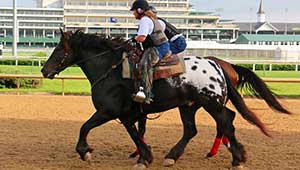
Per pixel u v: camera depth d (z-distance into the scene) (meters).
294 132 12.00
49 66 8.35
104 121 7.94
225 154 9.17
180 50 8.34
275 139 10.95
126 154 9.09
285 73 32.59
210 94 7.91
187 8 99.62
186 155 9.05
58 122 13.14
